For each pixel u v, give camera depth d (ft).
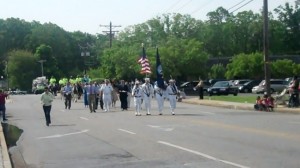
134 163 41.98
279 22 420.36
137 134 64.59
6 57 501.97
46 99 84.33
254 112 102.06
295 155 42.52
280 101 113.09
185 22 309.42
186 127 71.46
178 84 242.58
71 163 44.01
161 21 305.12
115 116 100.78
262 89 206.49
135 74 251.60
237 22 406.41
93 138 62.90
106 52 267.39
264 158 41.55
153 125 76.59
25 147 57.52
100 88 128.98
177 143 53.67
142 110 119.14
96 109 128.77
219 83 197.67
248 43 404.77
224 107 124.06
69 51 526.16
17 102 191.31
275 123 73.67
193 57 238.48
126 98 123.75
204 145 51.26
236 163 39.58
